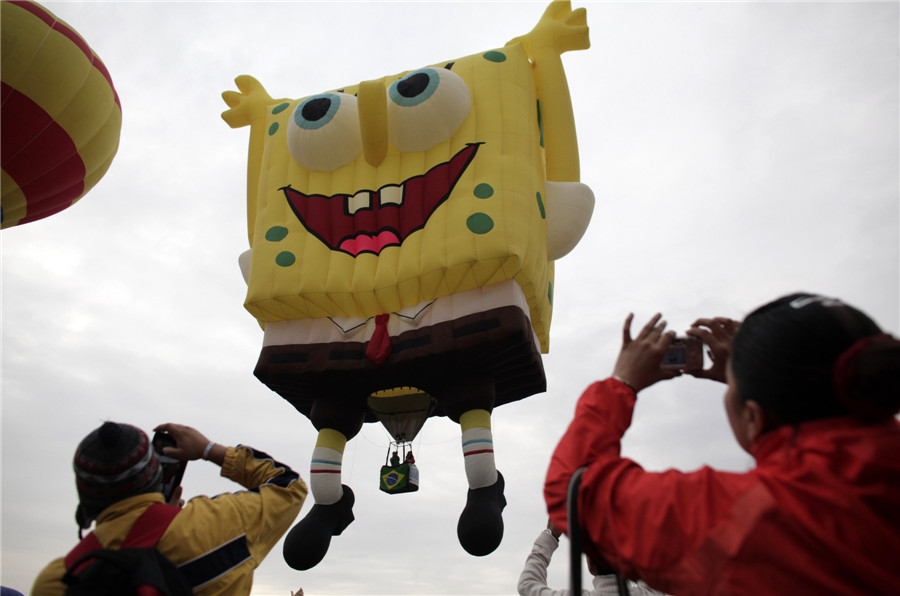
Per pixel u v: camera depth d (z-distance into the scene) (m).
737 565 1.35
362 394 9.52
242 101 11.48
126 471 2.30
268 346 9.05
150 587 2.04
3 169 9.79
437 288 8.55
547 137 10.12
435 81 9.24
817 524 1.32
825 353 1.47
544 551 3.25
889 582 1.26
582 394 1.86
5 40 9.10
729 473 1.48
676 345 1.95
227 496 2.50
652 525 1.45
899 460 1.35
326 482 9.10
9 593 5.64
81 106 9.99
